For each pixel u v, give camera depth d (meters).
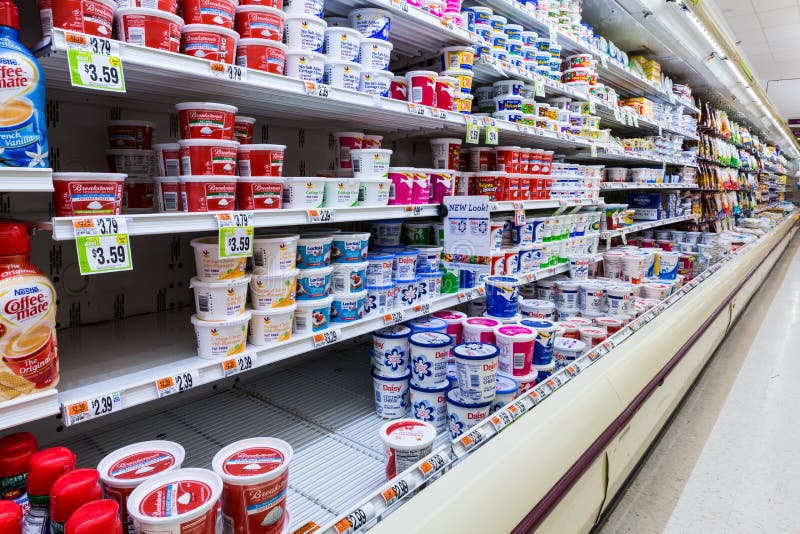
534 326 1.86
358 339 2.61
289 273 1.37
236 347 1.27
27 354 0.87
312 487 1.36
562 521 1.43
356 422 1.75
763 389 3.31
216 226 1.17
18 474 0.89
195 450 1.49
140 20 1.03
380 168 1.70
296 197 1.42
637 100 4.12
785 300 6.06
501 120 2.25
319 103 1.56
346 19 1.75
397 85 1.84
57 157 1.47
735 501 2.13
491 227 2.34
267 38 1.28
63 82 1.25
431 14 1.85
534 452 1.29
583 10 3.26
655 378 2.12
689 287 3.30
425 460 1.25
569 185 2.99
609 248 3.81
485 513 1.06
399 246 2.09
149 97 1.46
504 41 2.29
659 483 2.26
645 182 4.32
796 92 13.15
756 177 10.51
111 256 0.98
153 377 1.10
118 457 0.99
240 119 1.44
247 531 0.99
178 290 1.84
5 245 0.86
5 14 0.84
